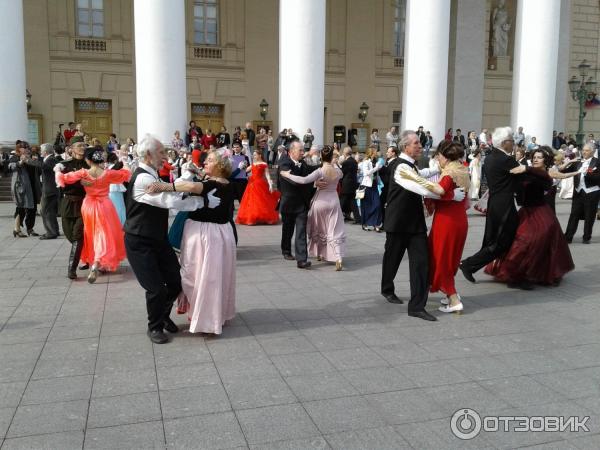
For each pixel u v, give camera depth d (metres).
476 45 27.14
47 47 22.94
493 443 3.21
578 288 6.84
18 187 10.38
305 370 4.21
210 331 4.82
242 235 10.88
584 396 3.82
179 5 15.73
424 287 5.55
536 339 4.95
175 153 13.94
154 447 3.13
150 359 4.41
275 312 5.69
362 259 8.53
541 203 6.85
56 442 3.18
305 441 3.21
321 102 16.56
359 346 4.73
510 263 6.75
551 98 19.14
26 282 6.96
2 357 4.45
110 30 23.70
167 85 15.68
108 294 6.39
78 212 7.16
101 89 23.73
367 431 3.32
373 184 11.48
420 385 3.96
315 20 16.17
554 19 18.86
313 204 7.85
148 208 4.62
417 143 5.54
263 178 12.42
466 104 27.27
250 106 25.47
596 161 9.81
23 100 16.53
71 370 4.19
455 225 5.52
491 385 3.98
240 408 3.60
